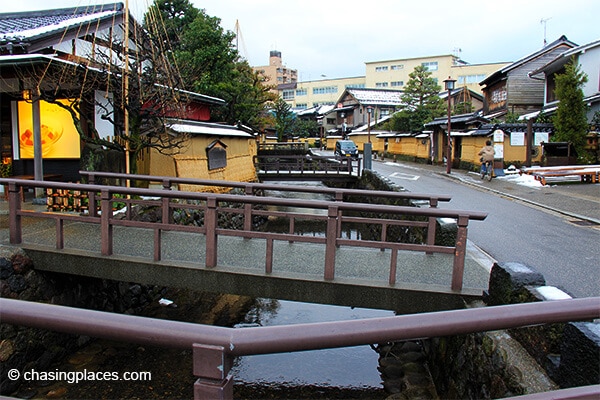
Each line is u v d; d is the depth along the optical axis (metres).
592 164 18.33
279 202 5.35
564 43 27.78
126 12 9.73
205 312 9.09
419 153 32.62
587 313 1.84
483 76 62.91
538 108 28.50
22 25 12.33
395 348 7.59
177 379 6.49
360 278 5.48
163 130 9.95
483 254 7.08
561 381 3.35
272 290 5.45
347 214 18.16
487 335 4.47
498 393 3.97
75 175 11.73
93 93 11.12
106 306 8.04
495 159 19.28
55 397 5.92
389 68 67.81
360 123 51.91
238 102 22.48
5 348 5.81
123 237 7.23
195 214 12.52
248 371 6.95
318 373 6.89
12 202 6.42
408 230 10.74
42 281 6.53
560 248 8.08
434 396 5.99
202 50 20.67
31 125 11.81
